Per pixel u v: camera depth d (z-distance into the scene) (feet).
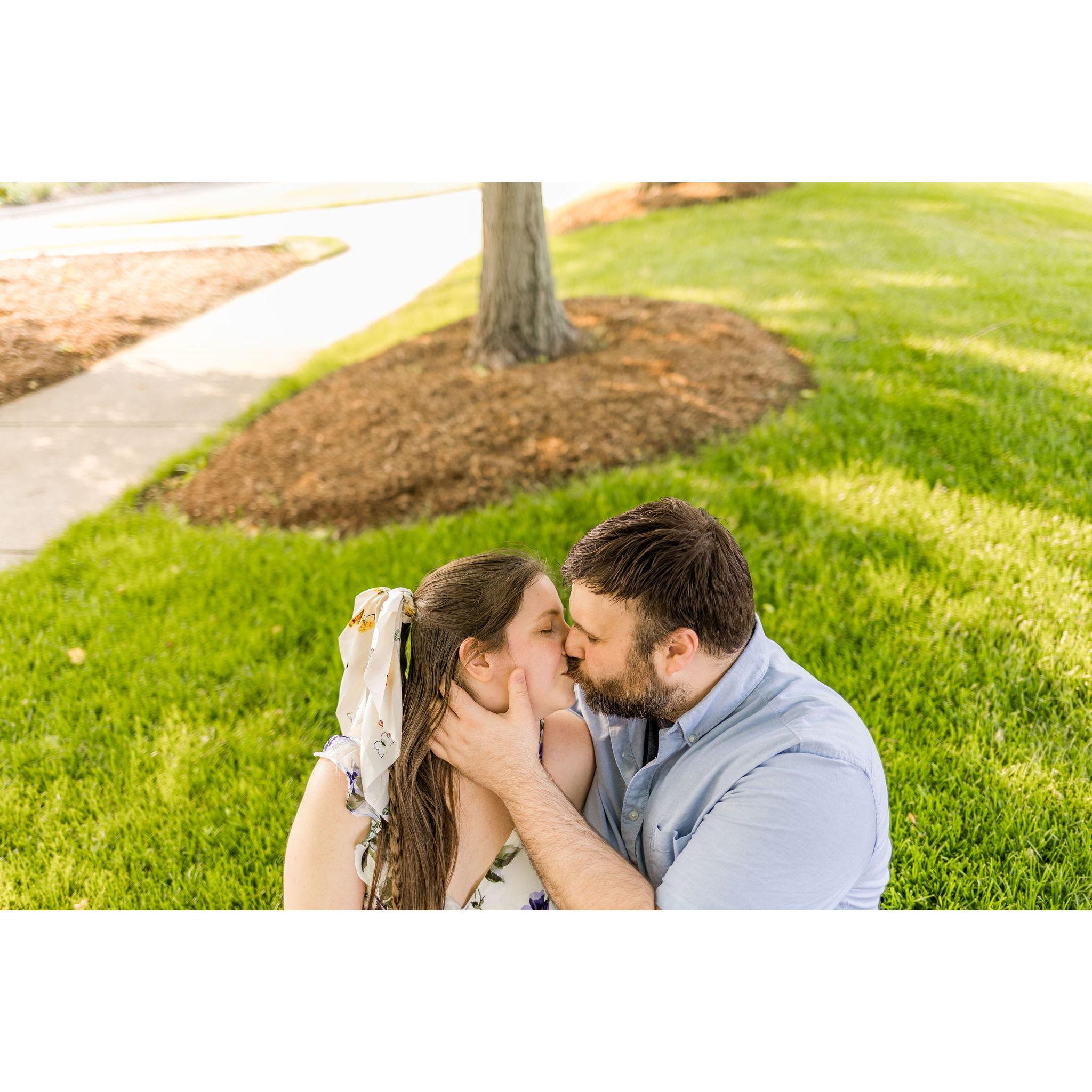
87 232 22.25
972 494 12.49
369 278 21.07
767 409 14.83
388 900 5.01
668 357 16.71
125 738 9.91
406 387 17.03
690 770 5.16
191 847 8.50
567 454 14.47
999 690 9.32
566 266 21.30
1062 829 7.98
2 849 8.79
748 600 5.14
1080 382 14.79
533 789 4.95
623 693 5.09
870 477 12.87
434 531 13.05
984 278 18.25
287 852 5.03
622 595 4.83
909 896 7.69
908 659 9.82
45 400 17.87
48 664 11.35
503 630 4.98
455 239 21.76
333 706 10.05
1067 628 10.03
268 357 18.88
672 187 23.66
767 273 19.34
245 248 21.88
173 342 19.13
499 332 17.20
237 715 10.21
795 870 4.66
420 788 4.99
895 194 22.21
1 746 9.98
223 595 12.33
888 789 8.30
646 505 5.21
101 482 15.46
